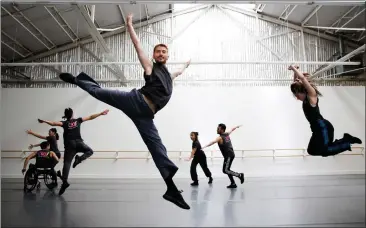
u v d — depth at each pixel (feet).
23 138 25.41
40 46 27.73
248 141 26.43
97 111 26.16
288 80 28.81
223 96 26.86
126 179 24.08
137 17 28.04
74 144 14.11
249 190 16.34
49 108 26.00
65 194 14.97
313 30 30.04
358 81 29.60
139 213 10.21
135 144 25.85
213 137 26.27
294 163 26.37
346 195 14.16
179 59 28.60
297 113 26.91
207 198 13.47
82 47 28.86
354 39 29.71
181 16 29.43
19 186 18.67
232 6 29.68
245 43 29.17
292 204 11.86
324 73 29.63
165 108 26.48
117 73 26.53
